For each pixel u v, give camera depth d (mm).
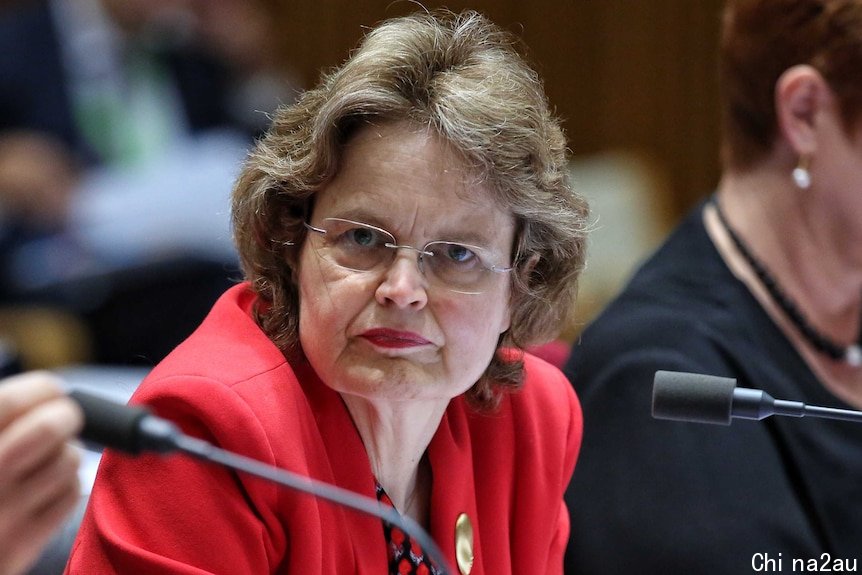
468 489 6320
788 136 8219
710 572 7324
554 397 6859
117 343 13070
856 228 8242
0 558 4176
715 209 8797
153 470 5402
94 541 5367
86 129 16812
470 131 5508
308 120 5832
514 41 6203
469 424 6531
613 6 22281
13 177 15023
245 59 18000
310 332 5703
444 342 5652
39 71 16672
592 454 7836
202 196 15000
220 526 5387
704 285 8406
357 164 5602
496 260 5730
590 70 22469
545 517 6609
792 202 8375
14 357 9062
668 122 22453
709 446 7715
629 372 7953
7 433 4070
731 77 8516
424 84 5609
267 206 5887
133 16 17078
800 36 8055
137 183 15328
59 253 14867
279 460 5504
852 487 7988
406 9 21328
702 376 5738
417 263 5566
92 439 4191
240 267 6277
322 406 5918
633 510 7562
